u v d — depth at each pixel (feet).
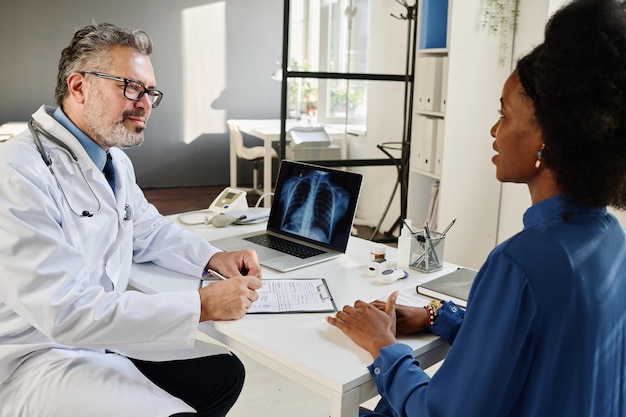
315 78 12.50
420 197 13.23
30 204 4.40
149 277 5.74
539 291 2.98
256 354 4.50
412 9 12.74
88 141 5.16
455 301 5.05
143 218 6.26
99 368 4.70
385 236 14.25
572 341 2.99
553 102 2.99
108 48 4.95
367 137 13.32
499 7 11.33
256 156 19.93
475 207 12.10
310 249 6.55
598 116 2.86
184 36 22.35
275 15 23.34
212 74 22.95
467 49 11.30
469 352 3.19
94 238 5.00
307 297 5.22
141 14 21.79
